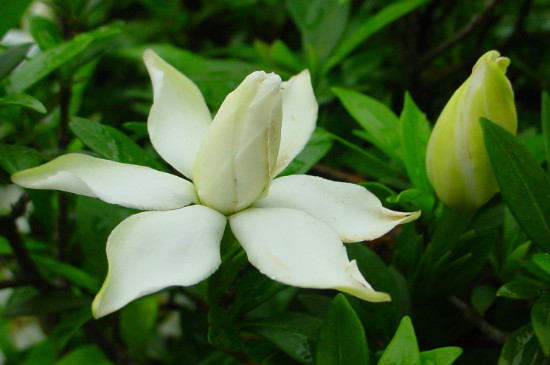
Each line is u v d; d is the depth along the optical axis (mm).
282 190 321
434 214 358
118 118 494
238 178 312
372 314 340
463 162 331
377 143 375
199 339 380
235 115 310
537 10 489
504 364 318
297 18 445
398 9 402
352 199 319
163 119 328
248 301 335
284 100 338
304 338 329
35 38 394
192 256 302
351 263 299
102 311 289
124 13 582
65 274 362
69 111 384
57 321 398
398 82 446
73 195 361
